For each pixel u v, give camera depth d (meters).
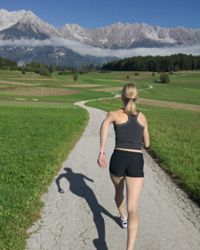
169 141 19.81
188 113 56.53
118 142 6.10
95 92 111.31
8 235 6.30
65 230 6.95
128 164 6.00
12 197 8.27
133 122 6.13
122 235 6.78
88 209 8.18
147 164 13.70
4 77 152.38
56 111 44.59
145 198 9.16
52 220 7.43
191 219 7.71
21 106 53.81
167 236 6.79
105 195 9.30
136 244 6.41
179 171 11.93
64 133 21.36
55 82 145.00
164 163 13.70
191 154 15.55
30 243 6.32
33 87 116.00
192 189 9.73
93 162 13.78
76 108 52.53
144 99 95.50
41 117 34.09
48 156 13.68
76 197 9.05
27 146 16.06
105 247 6.27
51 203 8.50
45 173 10.95
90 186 10.15
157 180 11.10
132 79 198.62
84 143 18.88
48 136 19.73
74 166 12.93
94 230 6.99
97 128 26.69
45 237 6.59
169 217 7.80
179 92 132.88
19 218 7.12
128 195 5.98
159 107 71.88
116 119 6.14
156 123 33.09
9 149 15.15
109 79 191.62
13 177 10.21
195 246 6.41
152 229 7.11
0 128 23.69
